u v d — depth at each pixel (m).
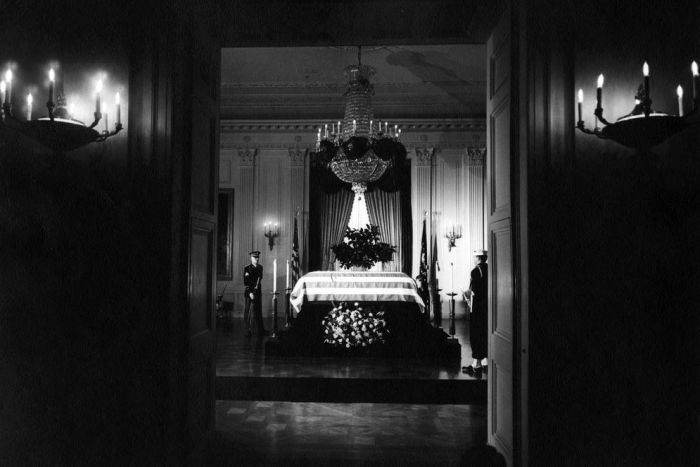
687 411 2.49
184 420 2.82
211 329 3.35
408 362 6.58
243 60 8.93
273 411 4.59
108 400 2.66
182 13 2.86
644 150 2.56
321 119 10.98
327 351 6.97
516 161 2.77
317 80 9.84
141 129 2.72
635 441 2.50
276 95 10.53
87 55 2.78
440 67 9.16
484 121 10.92
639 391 2.51
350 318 6.75
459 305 10.88
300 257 11.05
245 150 11.20
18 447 2.69
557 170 2.57
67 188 2.73
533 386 2.51
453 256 10.93
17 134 2.73
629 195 2.56
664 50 2.62
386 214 11.06
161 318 2.66
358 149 7.59
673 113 2.60
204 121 3.28
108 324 2.68
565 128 2.59
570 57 2.61
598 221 2.55
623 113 2.59
